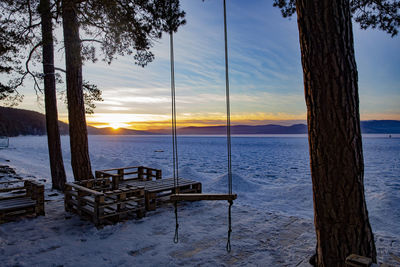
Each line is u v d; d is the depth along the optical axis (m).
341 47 2.90
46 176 13.95
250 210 6.39
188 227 5.17
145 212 5.96
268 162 28.14
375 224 6.63
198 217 5.83
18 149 37.47
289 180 15.23
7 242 4.42
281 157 35.41
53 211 6.29
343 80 2.88
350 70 2.92
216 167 23.45
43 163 22.48
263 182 13.30
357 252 2.92
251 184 11.28
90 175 8.44
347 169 2.90
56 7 6.91
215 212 6.21
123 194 5.48
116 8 6.60
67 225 5.27
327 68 2.91
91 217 5.62
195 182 7.60
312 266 3.59
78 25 8.07
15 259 3.81
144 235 4.75
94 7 6.81
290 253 4.02
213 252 4.06
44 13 6.90
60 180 9.35
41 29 8.59
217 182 11.55
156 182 7.58
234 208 6.57
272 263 3.71
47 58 9.60
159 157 35.69
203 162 28.48
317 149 3.05
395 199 8.28
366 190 10.10
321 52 2.94
